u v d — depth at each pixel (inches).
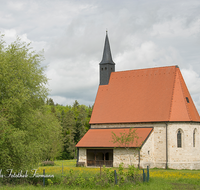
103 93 2043.6
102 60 2110.0
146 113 1812.3
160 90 1863.9
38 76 1066.7
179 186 892.0
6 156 909.8
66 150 3314.5
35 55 1093.8
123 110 1905.8
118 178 869.2
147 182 914.1
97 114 1971.0
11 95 941.8
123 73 2058.3
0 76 924.0
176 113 1718.8
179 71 1905.8
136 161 1616.6
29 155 952.9
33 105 1064.8
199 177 1134.4
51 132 1081.4
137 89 1945.1
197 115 1784.0
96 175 884.6
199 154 1736.0
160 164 1701.5
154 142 1739.7
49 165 1969.7
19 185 836.6
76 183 862.5
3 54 992.2
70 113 3447.3
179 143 1689.2
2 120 879.1
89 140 1795.0
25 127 989.8
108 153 1918.1
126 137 1579.7
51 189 784.9
